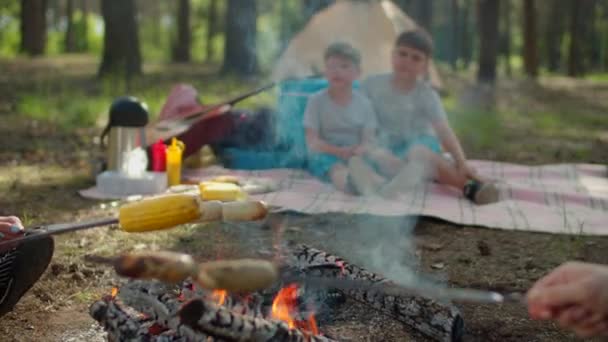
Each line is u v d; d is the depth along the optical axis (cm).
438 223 537
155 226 266
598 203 596
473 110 1316
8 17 3428
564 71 3466
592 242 496
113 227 513
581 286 181
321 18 898
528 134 1059
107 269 432
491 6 1820
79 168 715
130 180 597
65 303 386
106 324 283
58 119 1020
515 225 525
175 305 271
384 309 352
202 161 696
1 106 1145
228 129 687
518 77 2541
